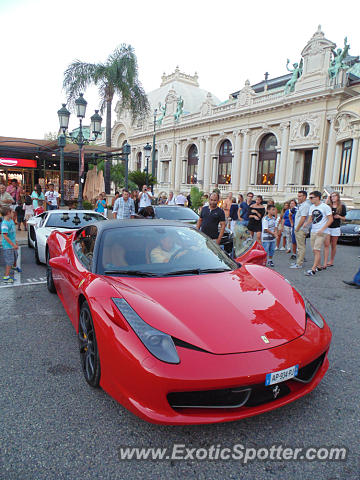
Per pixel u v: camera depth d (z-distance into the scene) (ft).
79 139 43.68
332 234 26.81
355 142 70.44
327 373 10.09
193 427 7.64
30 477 6.15
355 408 8.39
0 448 6.86
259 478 6.33
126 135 166.20
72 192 64.49
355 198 66.33
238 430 7.57
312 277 23.18
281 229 36.96
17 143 50.06
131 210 31.76
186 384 6.55
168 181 144.15
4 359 10.63
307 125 89.45
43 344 11.72
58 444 7.00
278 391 7.35
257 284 9.77
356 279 20.49
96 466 6.47
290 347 7.45
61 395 8.71
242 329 7.54
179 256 10.79
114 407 8.25
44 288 18.56
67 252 13.50
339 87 81.76
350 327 13.87
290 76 111.75
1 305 15.75
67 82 68.85
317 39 84.64
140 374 6.81
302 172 93.30
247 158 106.52
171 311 7.81
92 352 8.82
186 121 130.21
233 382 6.64
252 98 103.19
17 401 8.42
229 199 37.76
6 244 19.36
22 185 60.80
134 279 9.40
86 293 8.87
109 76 67.82
